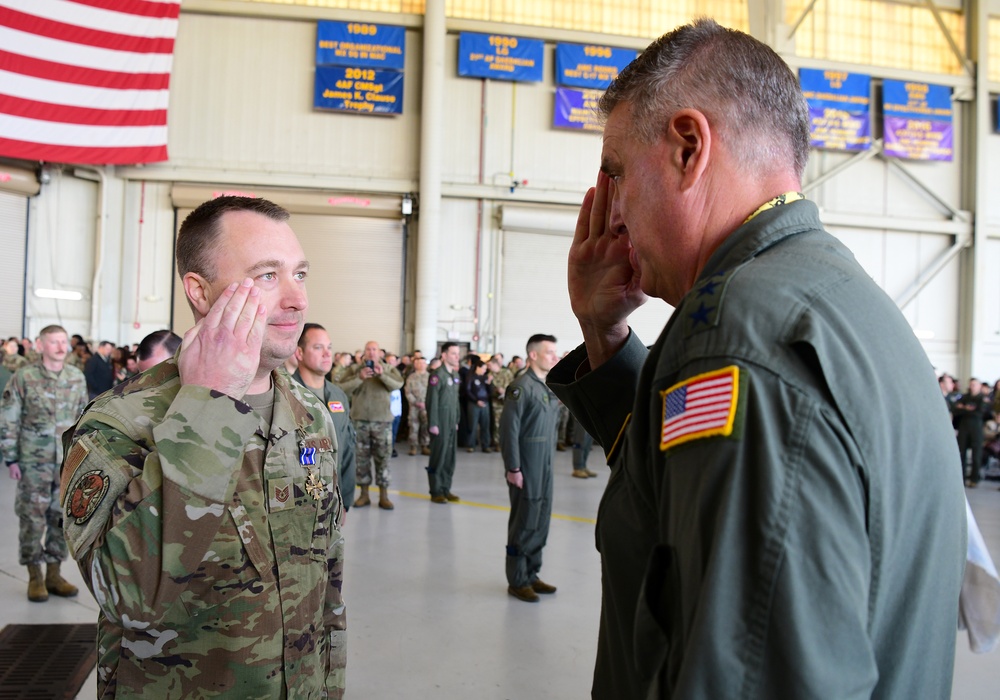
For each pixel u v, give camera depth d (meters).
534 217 11.98
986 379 13.16
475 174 11.97
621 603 0.73
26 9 9.67
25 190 10.61
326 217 11.79
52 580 3.68
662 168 0.76
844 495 0.53
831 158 12.73
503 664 2.99
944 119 12.81
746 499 0.54
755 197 0.74
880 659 0.59
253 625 1.13
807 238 0.70
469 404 10.44
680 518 0.58
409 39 11.78
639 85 0.78
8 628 3.20
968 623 1.13
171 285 11.38
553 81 12.08
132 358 8.95
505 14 11.94
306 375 4.00
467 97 11.93
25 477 3.60
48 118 9.92
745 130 0.73
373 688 2.73
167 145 10.98
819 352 0.56
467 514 5.89
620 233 0.99
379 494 6.33
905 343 0.65
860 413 0.56
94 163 10.48
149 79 10.48
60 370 3.74
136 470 1.03
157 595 0.99
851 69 12.52
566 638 3.29
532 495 3.80
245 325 1.09
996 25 13.27
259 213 1.28
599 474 8.48
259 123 11.49
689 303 0.65
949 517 0.64
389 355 10.27
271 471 1.21
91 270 11.22
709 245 0.74
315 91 11.42
